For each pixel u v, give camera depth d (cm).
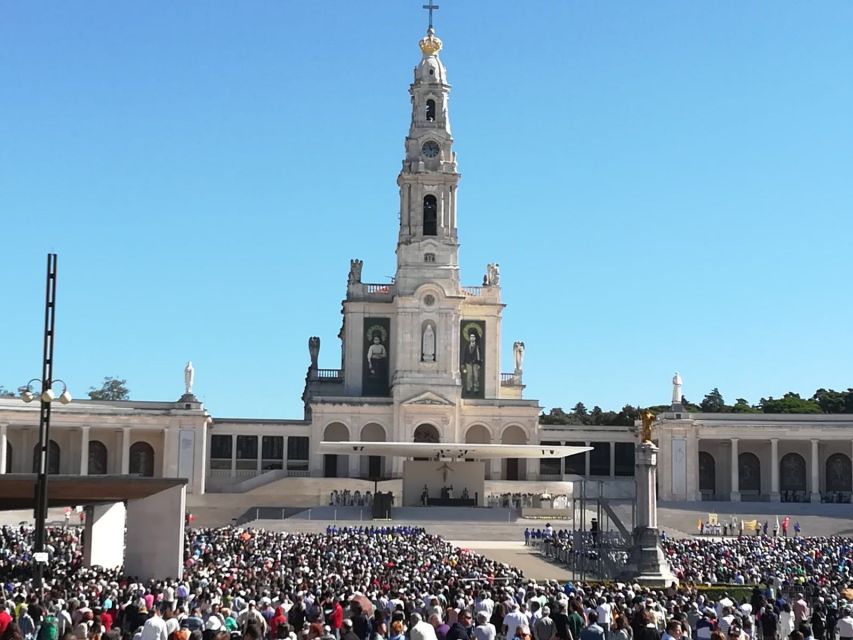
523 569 7106
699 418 13725
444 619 3697
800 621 4291
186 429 13062
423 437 13962
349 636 2800
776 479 13312
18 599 3653
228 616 3372
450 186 14200
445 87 14388
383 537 8412
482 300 14400
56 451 13225
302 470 13825
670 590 4656
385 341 14338
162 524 5709
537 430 13888
